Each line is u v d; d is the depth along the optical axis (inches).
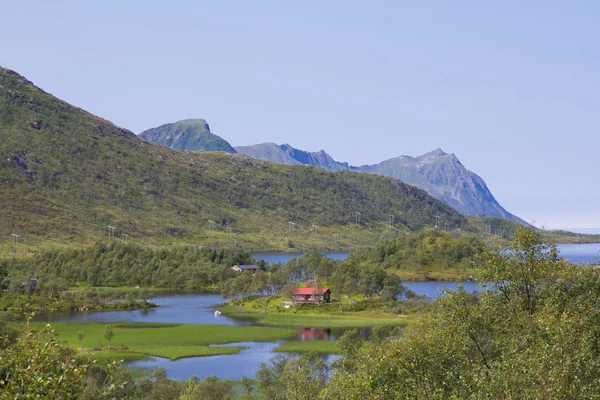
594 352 1480.1
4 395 917.8
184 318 7524.6
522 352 1469.0
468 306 1893.5
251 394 3511.3
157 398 3193.9
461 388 1486.2
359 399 1659.7
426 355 1723.7
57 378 958.4
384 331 4874.5
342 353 4879.4
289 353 5032.0
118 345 5418.3
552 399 1243.8
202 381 3526.1
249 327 6638.8
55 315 7785.4
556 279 1887.3
